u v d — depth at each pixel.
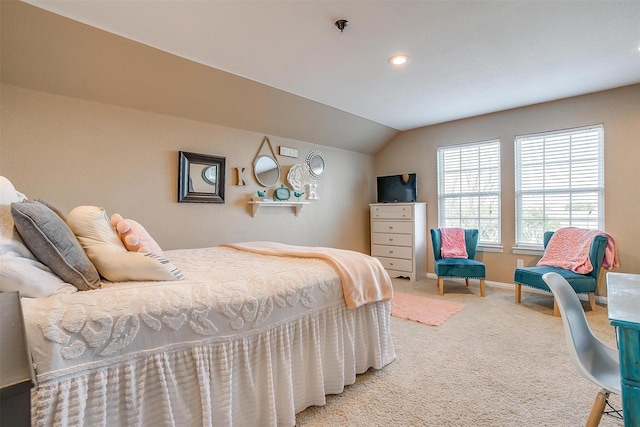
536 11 2.02
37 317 0.95
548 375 2.03
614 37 2.34
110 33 2.24
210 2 1.90
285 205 4.16
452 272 3.89
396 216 4.79
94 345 1.01
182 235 3.25
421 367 2.15
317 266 1.90
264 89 3.27
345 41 2.37
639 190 3.30
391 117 4.39
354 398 1.80
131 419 1.08
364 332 2.06
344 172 5.02
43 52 2.23
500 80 3.15
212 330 1.29
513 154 4.09
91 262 1.32
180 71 2.75
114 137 2.82
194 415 1.23
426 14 2.04
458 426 1.55
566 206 3.77
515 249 4.09
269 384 1.48
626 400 0.90
